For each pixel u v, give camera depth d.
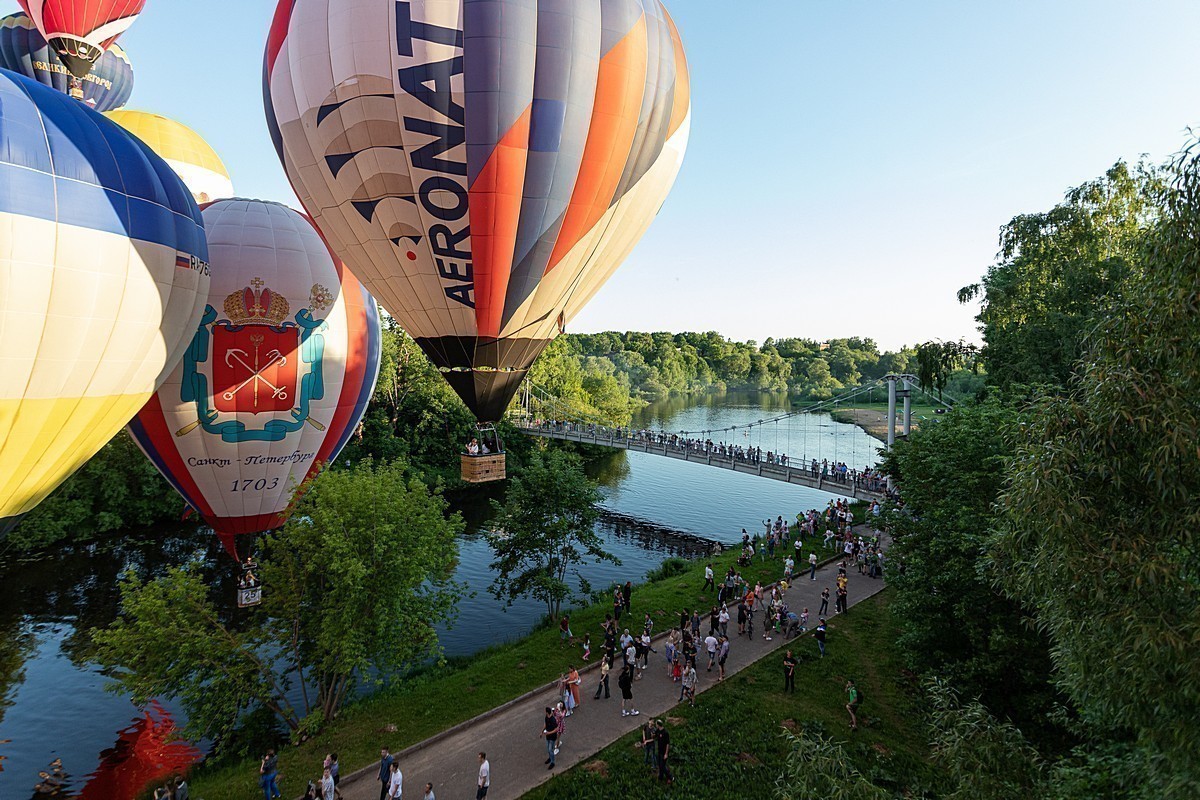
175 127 29.95
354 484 16.50
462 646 22.58
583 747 14.34
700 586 24.88
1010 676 14.12
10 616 25.25
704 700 16.36
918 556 15.67
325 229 17.61
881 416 116.06
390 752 14.27
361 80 14.92
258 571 18.91
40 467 12.41
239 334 17.08
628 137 16.83
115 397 12.95
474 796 12.70
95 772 16.06
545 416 72.56
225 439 17.30
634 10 16.73
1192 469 5.34
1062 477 5.66
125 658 14.62
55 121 11.52
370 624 15.93
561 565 23.69
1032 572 6.32
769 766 13.70
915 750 14.39
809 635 20.25
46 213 10.98
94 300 11.77
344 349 19.06
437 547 17.42
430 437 55.44
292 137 16.47
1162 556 5.30
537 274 17.28
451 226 16.16
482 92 14.91
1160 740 5.52
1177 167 5.66
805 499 50.09
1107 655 5.68
